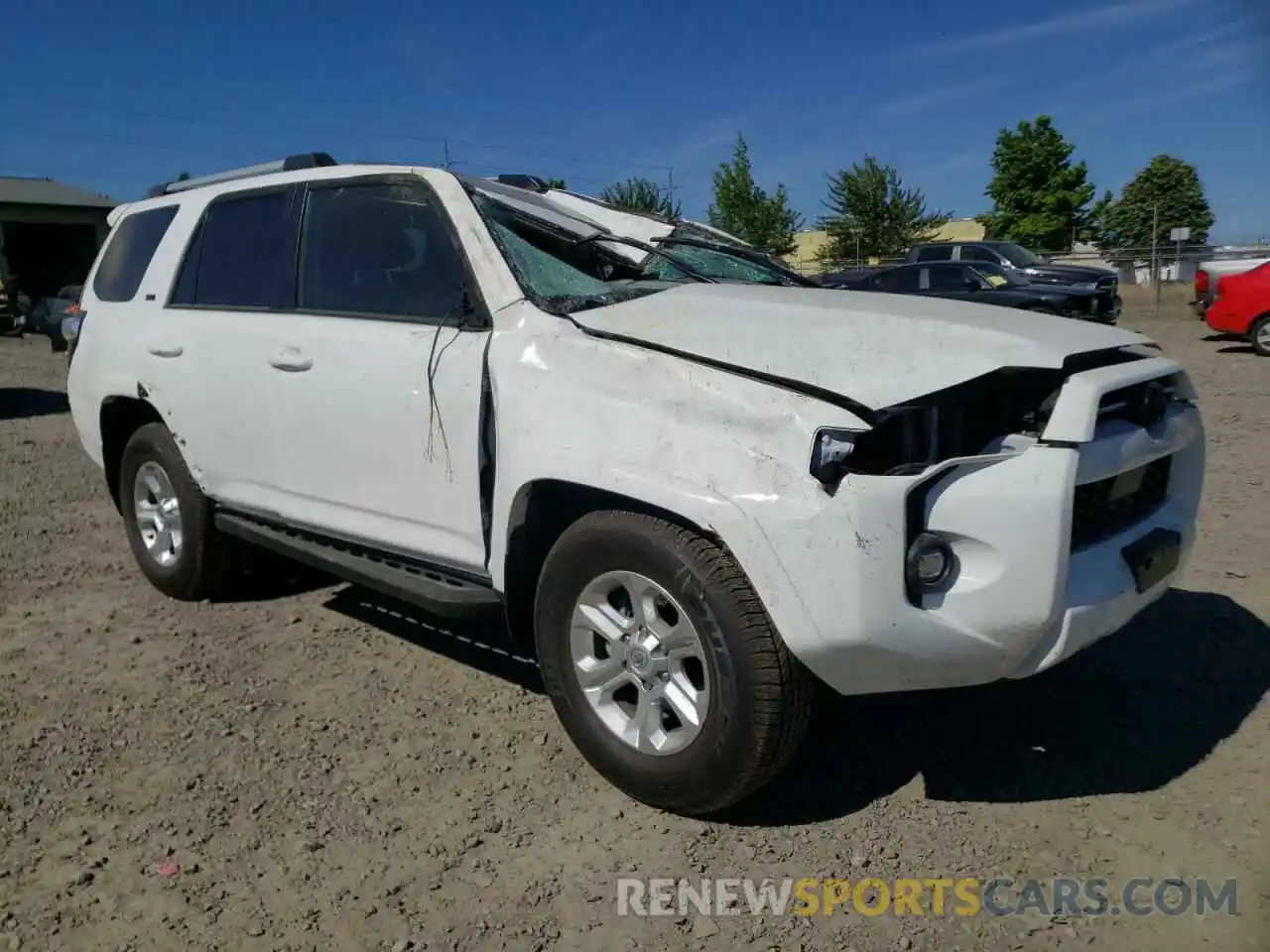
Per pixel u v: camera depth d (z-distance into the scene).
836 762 3.54
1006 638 2.79
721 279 4.55
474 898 2.87
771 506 2.76
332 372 3.98
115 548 6.29
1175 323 21.47
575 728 3.35
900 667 2.81
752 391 2.89
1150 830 3.10
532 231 3.83
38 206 29.86
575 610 3.27
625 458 3.03
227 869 3.02
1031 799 3.29
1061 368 2.95
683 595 2.96
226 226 4.75
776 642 2.86
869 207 46.44
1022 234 46.38
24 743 3.77
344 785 3.46
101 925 2.77
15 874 3.00
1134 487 3.22
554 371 3.27
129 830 3.22
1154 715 3.79
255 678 4.32
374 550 4.04
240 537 4.74
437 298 3.75
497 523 3.42
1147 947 2.62
